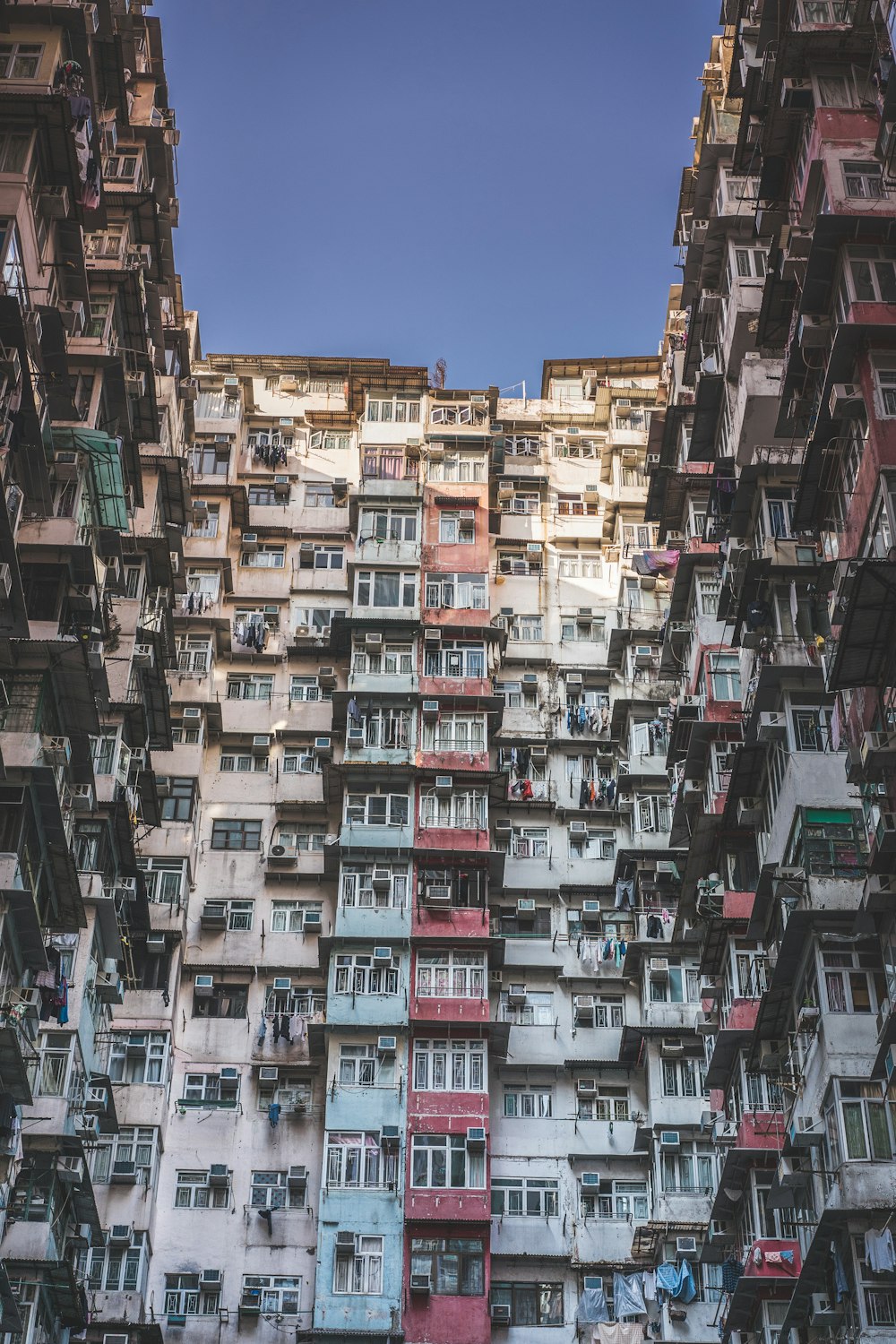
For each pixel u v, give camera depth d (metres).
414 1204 40.66
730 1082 37.41
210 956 45.56
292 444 55.62
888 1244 27.12
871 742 27.92
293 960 45.62
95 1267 40.00
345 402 57.06
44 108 32.41
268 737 49.19
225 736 49.41
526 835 48.16
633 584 52.16
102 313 39.09
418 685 48.56
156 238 43.84
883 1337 27.23
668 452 45.53
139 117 45.56
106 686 34.81
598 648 51.88
